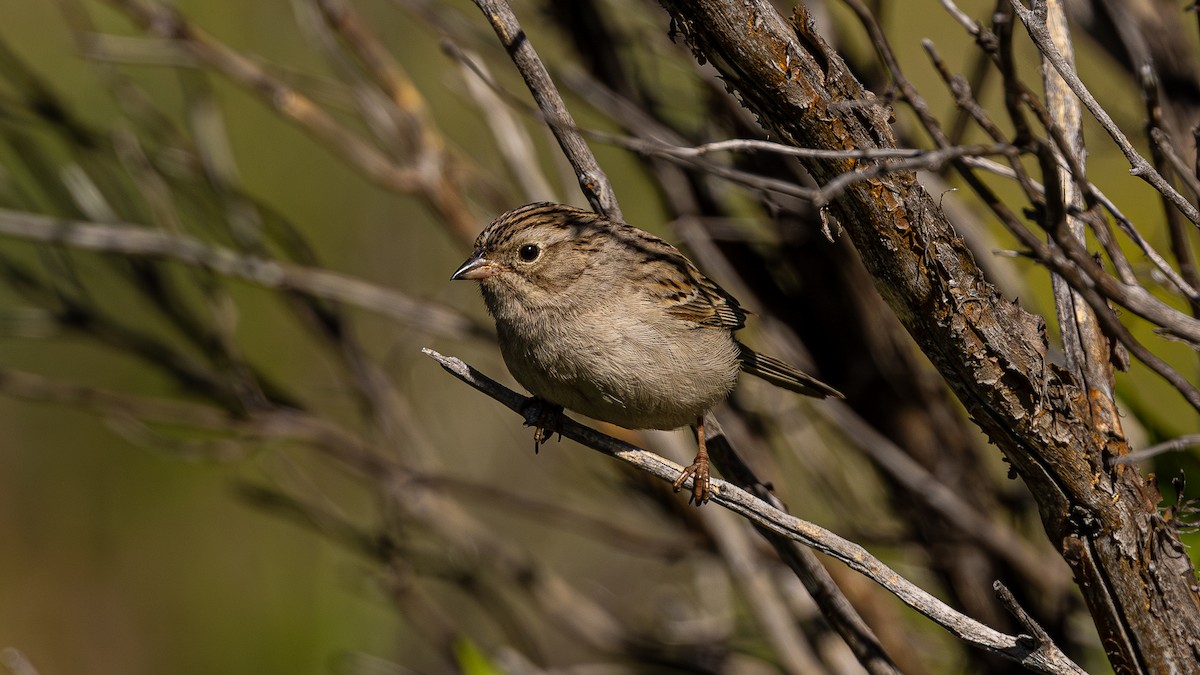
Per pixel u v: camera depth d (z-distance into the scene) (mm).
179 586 13844
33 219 10211
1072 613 9711
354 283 10477
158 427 12648
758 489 7945
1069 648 9688
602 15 10070
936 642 10578
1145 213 10305
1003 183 10352
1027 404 5922
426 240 13320
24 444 13969
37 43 13148
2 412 13891
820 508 10852
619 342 8062
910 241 5750
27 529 13938
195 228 12320
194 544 13867
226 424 10883
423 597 11250
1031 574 9508
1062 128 6504
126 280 11055
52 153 12688
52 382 10828
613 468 10984
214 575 13812
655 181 10156
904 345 10117
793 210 9211
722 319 8359
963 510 9344
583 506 13109
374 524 13289
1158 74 9242
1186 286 6148
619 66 10062
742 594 9742
